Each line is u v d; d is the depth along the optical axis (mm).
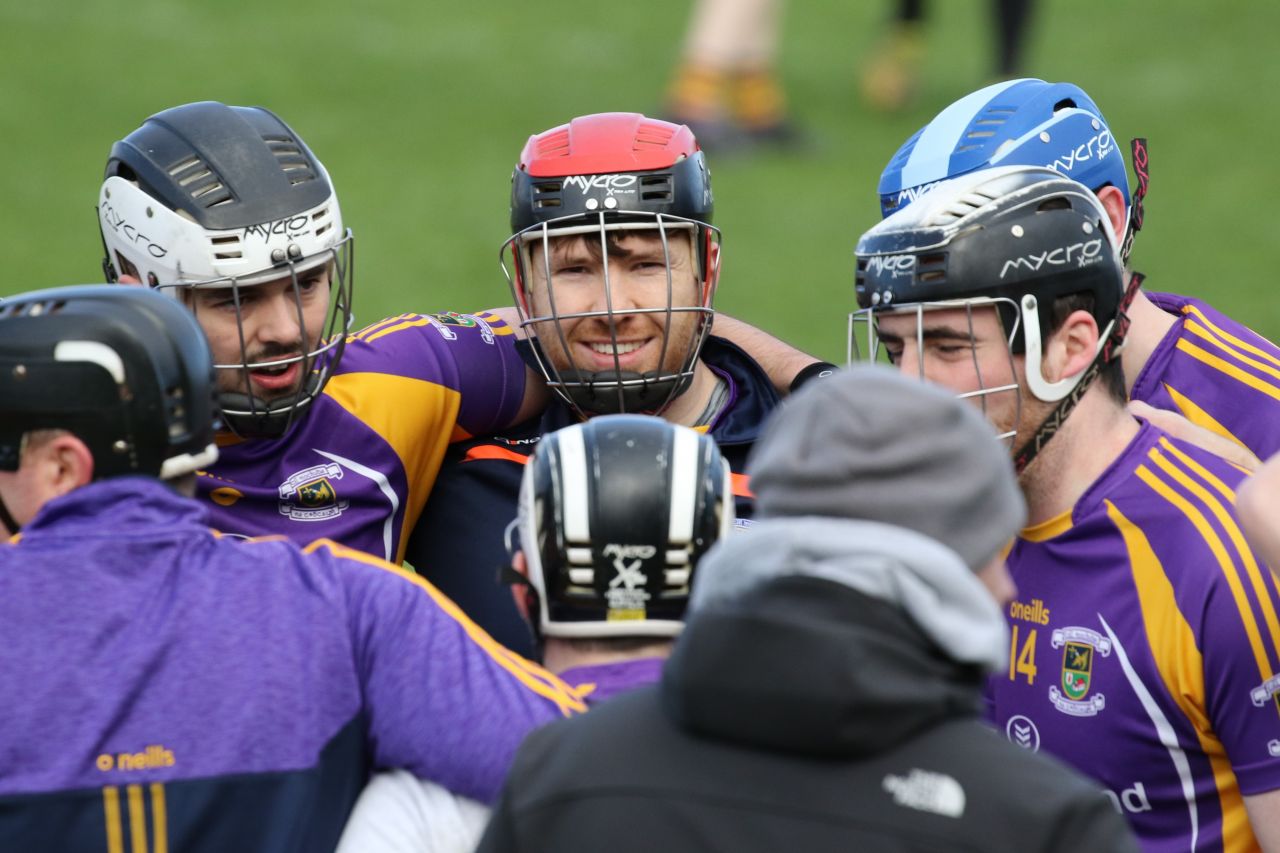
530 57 56406
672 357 11688
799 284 38094
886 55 51438
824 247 40781
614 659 8102
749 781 6527
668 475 8031
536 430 12469
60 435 7844
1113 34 59125
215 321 10836
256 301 10844
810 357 12703
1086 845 6340
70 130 46875
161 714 7457
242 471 11383
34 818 7273
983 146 11516
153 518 7875
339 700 7781
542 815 6777
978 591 6605
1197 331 12266
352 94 51594
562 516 7938
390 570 8289
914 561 6520
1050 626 9969
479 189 43812
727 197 44438
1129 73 54625
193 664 7562
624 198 11289
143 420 7910
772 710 6418
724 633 6531
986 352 9695
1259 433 11875
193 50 54750
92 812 7324
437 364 11984
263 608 7797
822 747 6406
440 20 60344
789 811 6441
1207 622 9320
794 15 63125
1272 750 9250
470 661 7984
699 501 8039
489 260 38594
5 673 7410
